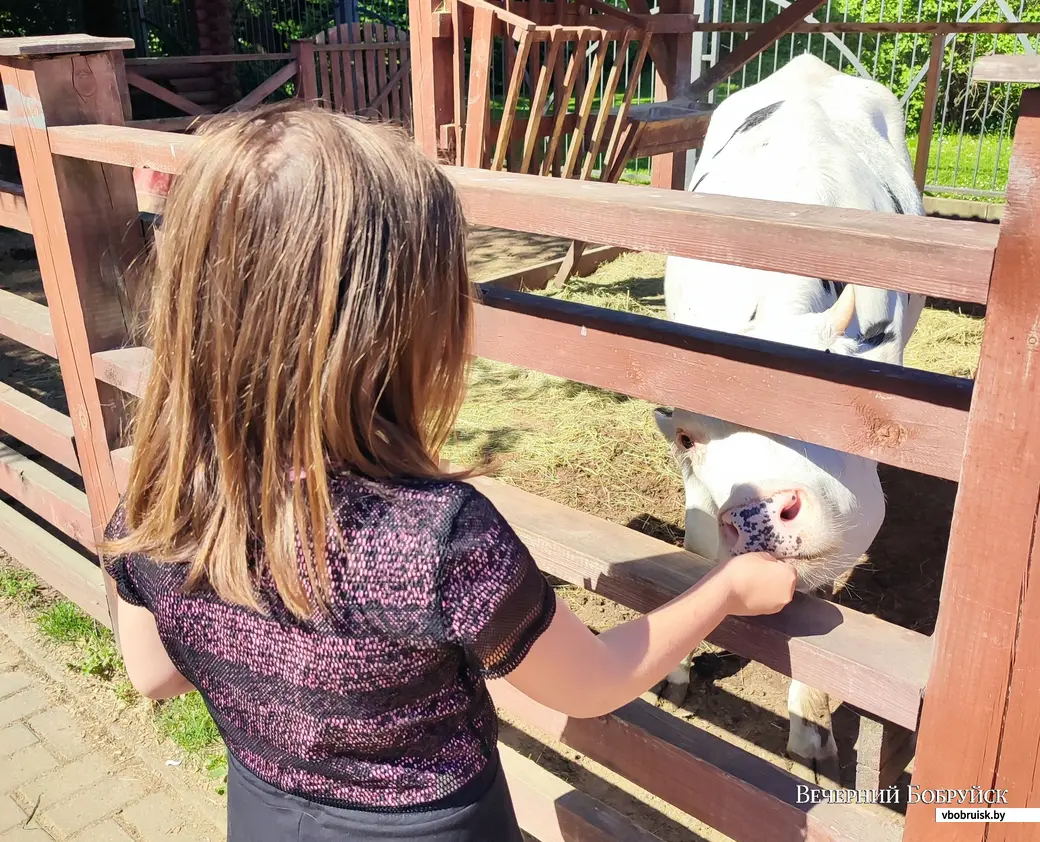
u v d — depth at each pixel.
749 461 2.12
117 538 1.19
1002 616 1.28
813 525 1.97
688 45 6.38
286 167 0.95
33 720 2.99
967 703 1.35
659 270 7.21
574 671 1.14
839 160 3.34
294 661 1.05
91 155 2.36
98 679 3.17
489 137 4.61
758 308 2.50
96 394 2.73
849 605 3.46
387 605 0.99
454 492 1.03
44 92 2.46
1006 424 1.21
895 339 3.02
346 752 1.09
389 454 1.05
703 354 1.61
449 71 4.57
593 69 4.93
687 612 1.31
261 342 0.96
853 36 11.40
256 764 1.15
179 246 1.01
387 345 0.98
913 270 1.22
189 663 1.15
